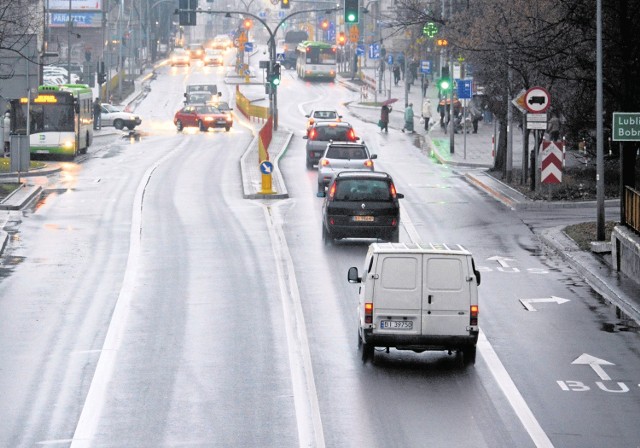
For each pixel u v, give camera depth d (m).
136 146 177.38
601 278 72.81
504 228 95.56
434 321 51.03
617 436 41.62
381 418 43.75
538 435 41.62
